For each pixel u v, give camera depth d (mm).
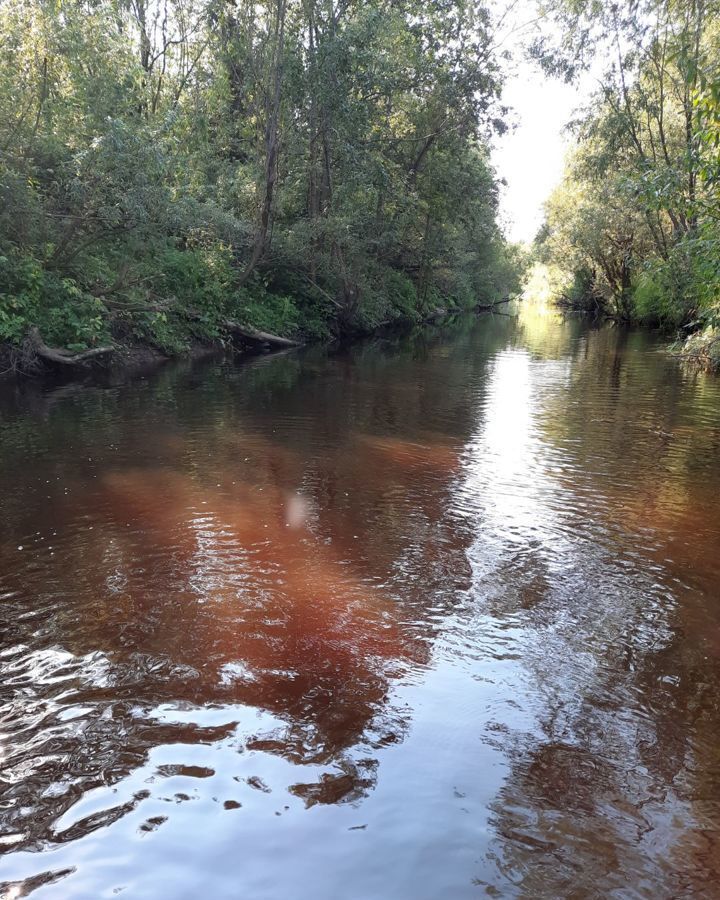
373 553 4906
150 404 10367
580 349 21766
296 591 4250
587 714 3102
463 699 3182
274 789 2572
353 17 21594
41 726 2895
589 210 32844
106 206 12703
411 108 26062
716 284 11328
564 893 2154
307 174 22281
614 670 3471
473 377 14656
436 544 5117
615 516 5852
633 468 7426
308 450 7887
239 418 9539
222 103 22609
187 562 4648
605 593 4344
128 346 15391
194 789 2562
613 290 39594
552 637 3779
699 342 17500
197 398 11039
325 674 3350
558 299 63375
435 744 2859
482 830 2404
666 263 18953
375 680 3311
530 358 18828
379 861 2258
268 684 3248
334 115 20984
